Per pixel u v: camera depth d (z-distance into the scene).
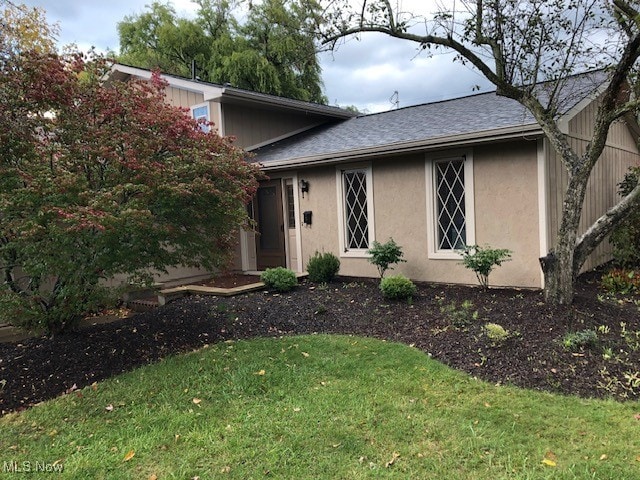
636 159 11.23
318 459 2.88
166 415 3.57
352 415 3.43
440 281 7.98
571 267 5.50
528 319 5.20
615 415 3.30
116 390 4.09
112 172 4.82
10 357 4.82
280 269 8.03
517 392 3.73
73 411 3.74
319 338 5.35
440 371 4.19
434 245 8.01
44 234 4.33
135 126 4.91
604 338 4.57
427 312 6.03
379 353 4.75
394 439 3.08
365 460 2.86
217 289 7.79
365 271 8.91
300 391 3.90
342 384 4.01
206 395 3.91
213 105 10.34
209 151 5.46
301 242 9.84
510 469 2.71
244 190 5.57
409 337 5.22
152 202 4.95
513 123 6.64
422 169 8.01
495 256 6.59
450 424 3.25
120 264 5.04
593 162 5.20
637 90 5.50
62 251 4.48
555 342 4.51
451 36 5.55
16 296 4.85
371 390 3.86
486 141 6.80
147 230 4.76
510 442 3.00
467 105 9.97
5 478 2.81
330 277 8.68
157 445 3.12
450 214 7.87
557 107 5.72
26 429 3.48
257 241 10.58
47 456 3.07
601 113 5.02
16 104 4.53
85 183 4.53
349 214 9.15
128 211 4.26
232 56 21.28
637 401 3.51
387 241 8.60
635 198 5.37
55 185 4.30
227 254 5.91
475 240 7.51
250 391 3.93
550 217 6.95
